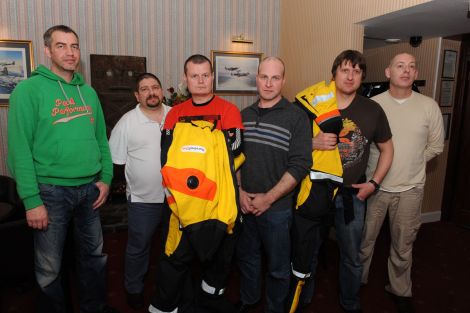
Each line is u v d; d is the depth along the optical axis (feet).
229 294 7.71
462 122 12.19
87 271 6.30
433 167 12.47
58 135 5.37
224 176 5.24
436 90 11.67
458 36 11.27
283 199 5.81
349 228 6.33
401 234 7.06
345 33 10.25
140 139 6.77
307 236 5.87
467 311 7.31
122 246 10.41
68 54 5.40
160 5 12.57
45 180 5.41
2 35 10.97
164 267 5.69
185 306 6.26
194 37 13.14
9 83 11.16
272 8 13.99
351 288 6.69
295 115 5.70
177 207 4.97
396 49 12.80
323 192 5.77
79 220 6.06
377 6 9.00
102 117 6.40
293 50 13.15
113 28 12.09
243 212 5.97
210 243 5.05
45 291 5.70
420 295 7.90
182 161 5.01
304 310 7.18
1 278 6.38
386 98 7.10
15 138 5.14
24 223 6.48
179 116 5.67
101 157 6.35
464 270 9.13
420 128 6.79
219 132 5.35
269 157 5.70
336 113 5.83
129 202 7.00
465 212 12.27
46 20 11.33
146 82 6.77
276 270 6.00
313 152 5.85
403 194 6.90
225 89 13.70
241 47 13.82
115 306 7.22
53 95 5.39
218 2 13.28
